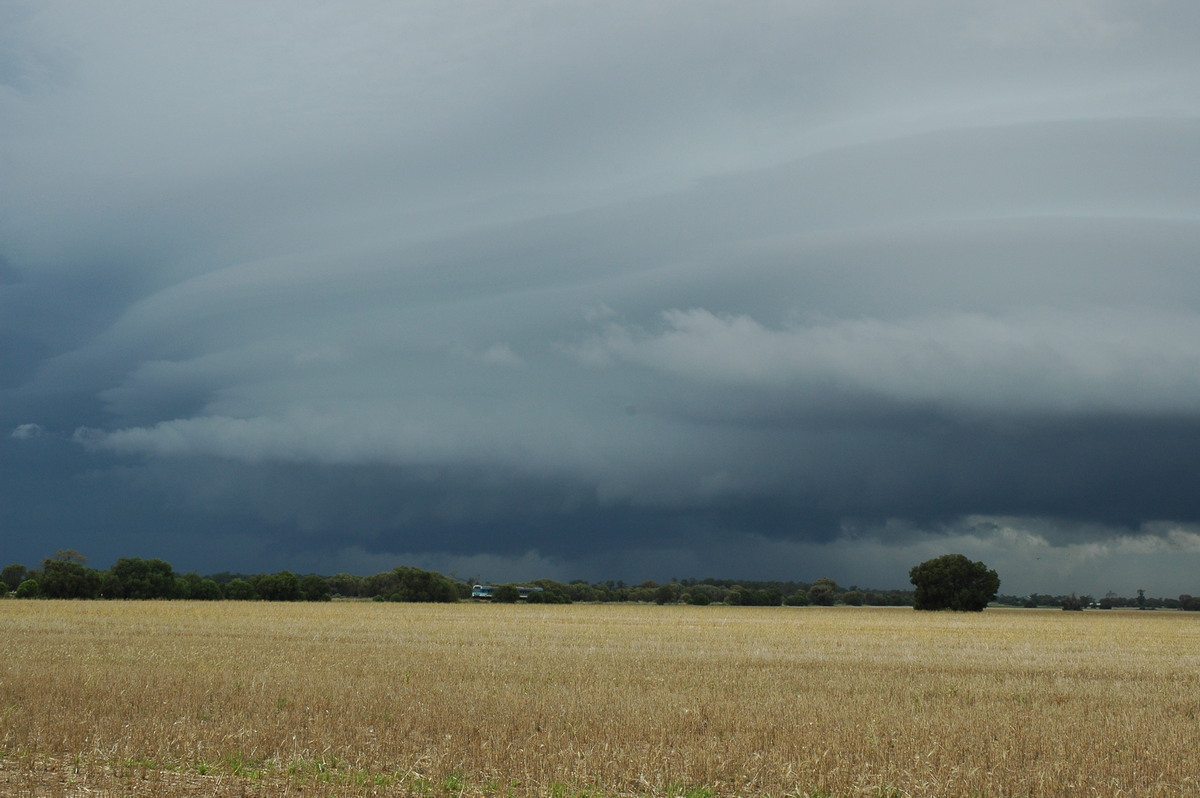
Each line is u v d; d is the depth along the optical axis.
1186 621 86.12
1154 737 17.48
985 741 16.64
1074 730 18.12
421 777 13.18
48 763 13.82
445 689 22.06
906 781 13.46
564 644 40.09
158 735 15.36
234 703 19.00
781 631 54.06
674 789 12.95
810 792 12.98
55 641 37.84
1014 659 36.38
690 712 19.02
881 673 29.81
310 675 24.94
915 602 118.69
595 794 12.64
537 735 16.22
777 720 18.47
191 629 47.00
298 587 128.50
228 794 12.42
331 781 13.11
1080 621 81.25
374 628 49.84
